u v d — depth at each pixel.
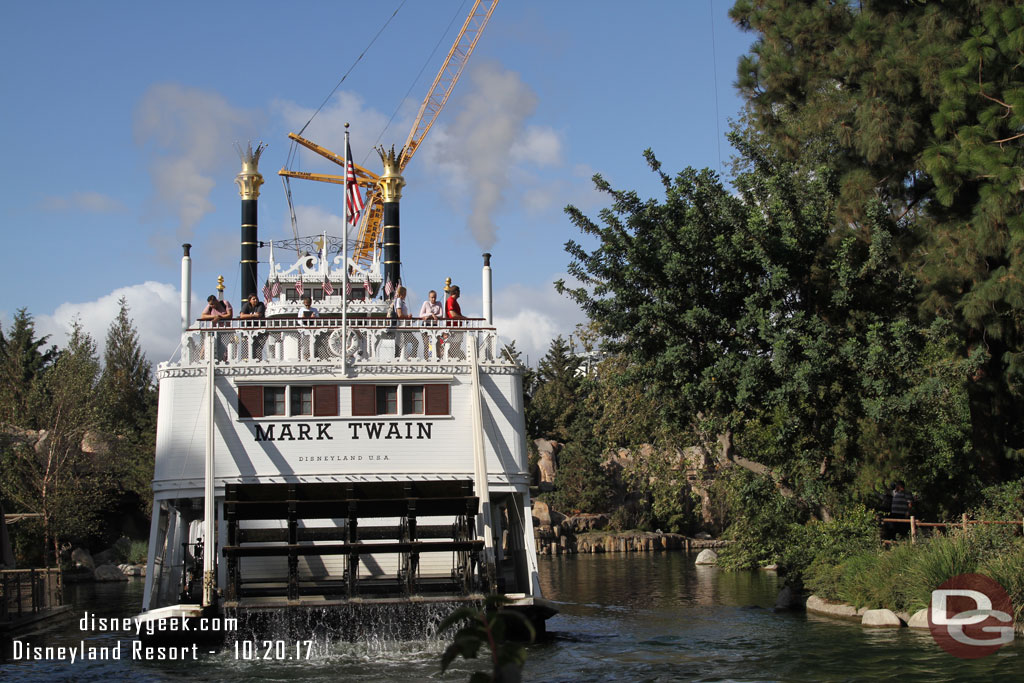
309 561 27.75
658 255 30.11
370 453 25.12
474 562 24.34
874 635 22.98
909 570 24.78
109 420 64.25
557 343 95.88
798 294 30.94
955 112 29.33
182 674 20.09
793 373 28.00
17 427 54.66
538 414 86.69
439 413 25.55
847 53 33.12
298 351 25.61
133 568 53.03
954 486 33.59
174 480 24.52
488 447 25.53
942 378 31.05
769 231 29.97
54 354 90.62
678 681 18.50
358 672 19.88
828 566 28.42
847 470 31.70
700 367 30.34
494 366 25.98
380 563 28.00
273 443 24.88
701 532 72.88
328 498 24.28
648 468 43.56
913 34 31.94
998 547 24.92
